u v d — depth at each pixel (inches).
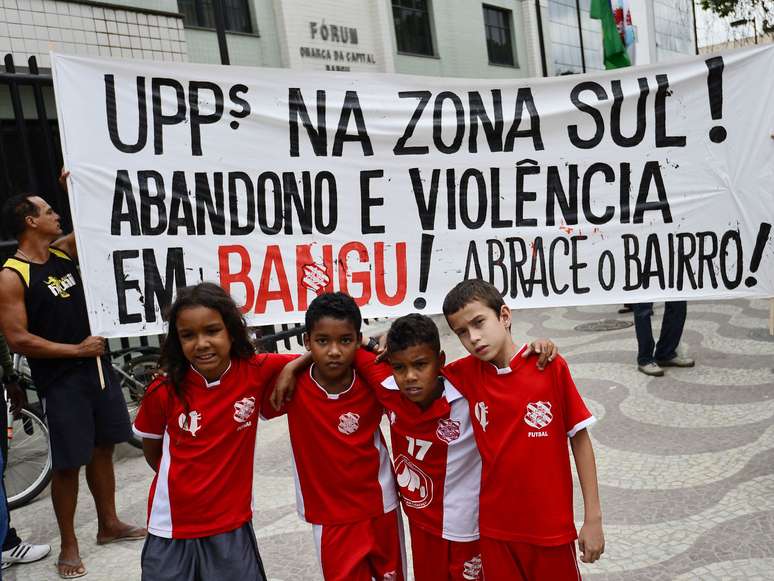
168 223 127.7
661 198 136.3
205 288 91.2
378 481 94.6
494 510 86.7
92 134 124.6
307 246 132.0
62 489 136.3
